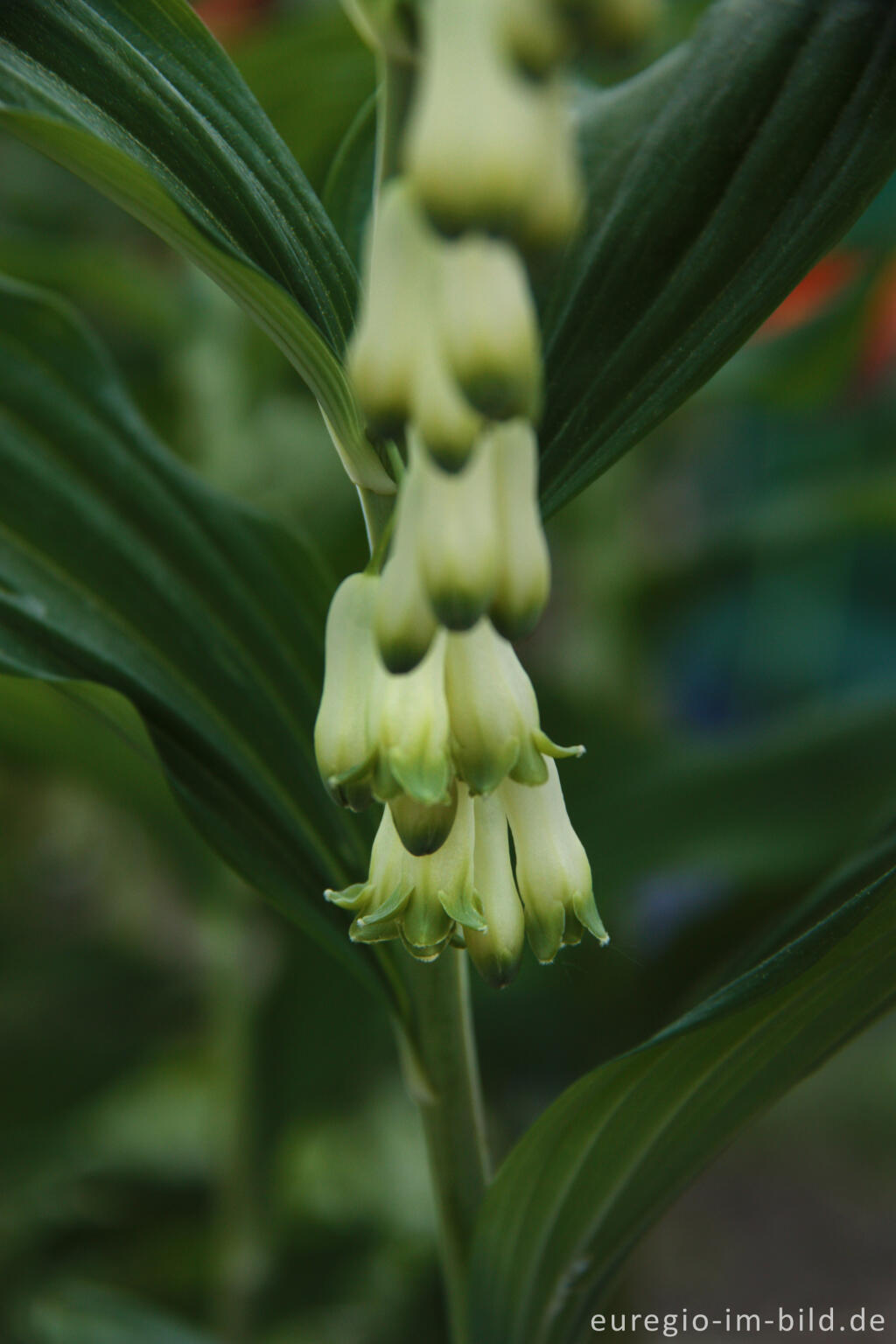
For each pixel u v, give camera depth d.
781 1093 0.31
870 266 0.62
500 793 0.27
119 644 0.33
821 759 0.50
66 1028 0.68
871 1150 1.07
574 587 0.88
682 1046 0.29
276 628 0.33
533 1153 0.31
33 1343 0.58
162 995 0.71
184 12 0.29
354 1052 0.52
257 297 0.28
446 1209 0.33
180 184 0.29
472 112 0.22
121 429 0.34
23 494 0.33
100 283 0.59
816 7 0.30
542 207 0.23
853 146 0.30
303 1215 0.67
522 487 0.25
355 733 0.27
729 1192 1.11
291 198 0.29
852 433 1.01
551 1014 0.60
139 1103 0.78
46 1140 0.66
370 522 0.29
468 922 0.27
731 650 1.12
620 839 0.51
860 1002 0.29
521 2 0.22
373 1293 0.67
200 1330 0.64
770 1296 0.97
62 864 0.91
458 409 0.24
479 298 0.23
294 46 0.47
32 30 0.29
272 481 0.61
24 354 0.33
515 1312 0.33
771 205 0.30
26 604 0.32
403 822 0.26
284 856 0.32
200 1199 0.72
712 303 0.30
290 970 0.50
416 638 0.25
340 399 0.28
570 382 0.30
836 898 0.31
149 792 0.49
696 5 0.45
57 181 0.75
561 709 0.58
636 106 0.30
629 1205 0.31
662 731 0.75
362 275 0.31
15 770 0.79
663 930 0.68
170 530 0.33
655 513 1.07
